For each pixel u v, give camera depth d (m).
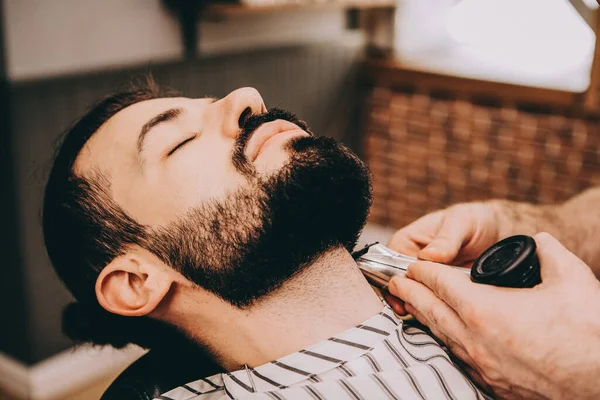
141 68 2.50
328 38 3.35
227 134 0.94
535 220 1.28
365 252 1.01
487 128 3.15
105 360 2.55
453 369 0.89
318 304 0.92
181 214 0.92
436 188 3.41
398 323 0.94
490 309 0.82
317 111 3.34
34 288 2.30
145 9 2.56
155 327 1.04
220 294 0.93
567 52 3.10
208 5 2.70
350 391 0.84
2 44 2.12
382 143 3.54
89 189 0.99
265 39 3.05
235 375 0.92
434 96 3.27
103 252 0.99
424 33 3.52
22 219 2.20
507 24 3.28
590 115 2.84
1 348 2.46
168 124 0.96
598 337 0.79
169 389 1.01
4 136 2.15
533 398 0.84
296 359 0.90
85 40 2.38
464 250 1.14
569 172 2.97
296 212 0.88
